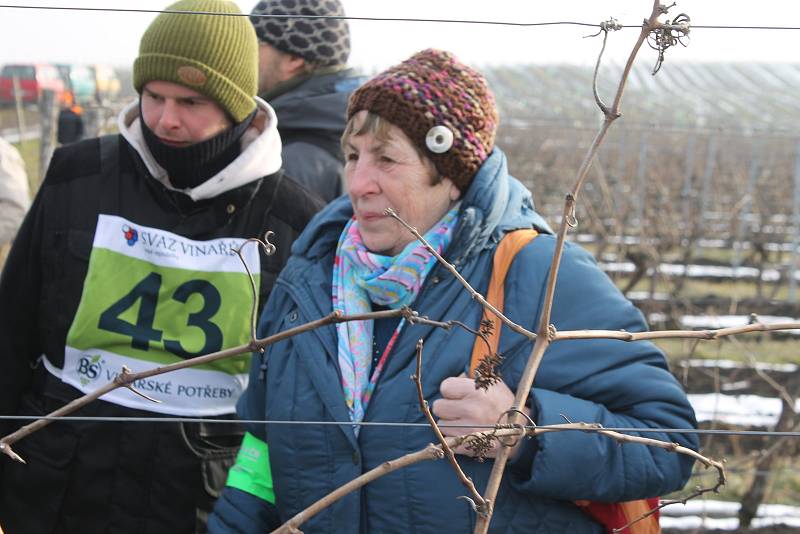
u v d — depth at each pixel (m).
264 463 2.08
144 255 2.38
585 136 13.65
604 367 1.83
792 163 15.22
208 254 2.39
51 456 2.34
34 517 2.37
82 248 2.37
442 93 1.89
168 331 2.36
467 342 1.86
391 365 1.88
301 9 3.10
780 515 4.55
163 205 2.40
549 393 1.79
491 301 1.87
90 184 2.40
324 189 2.98
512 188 2.02
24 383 2.46
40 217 2.41
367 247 1.95
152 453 2.33
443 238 1.90
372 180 1.90
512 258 1.90
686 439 1.83
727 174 14.84
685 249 10.85
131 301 2.35
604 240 9.66
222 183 2.37
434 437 1.83
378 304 1.93
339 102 3.07
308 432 1.91
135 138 2.38
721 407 5.73
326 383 1.90
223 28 2.34
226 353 1.52
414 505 1.82
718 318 8.13
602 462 1.75
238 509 2.06
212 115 2.35
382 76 1.92
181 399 2.35
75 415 2.34
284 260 2.44
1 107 15.31
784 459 4.98
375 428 1.86
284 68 3.12
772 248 12.76
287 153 3.00
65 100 8.70
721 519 4.59
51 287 2.38
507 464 1.81
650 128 11.36
